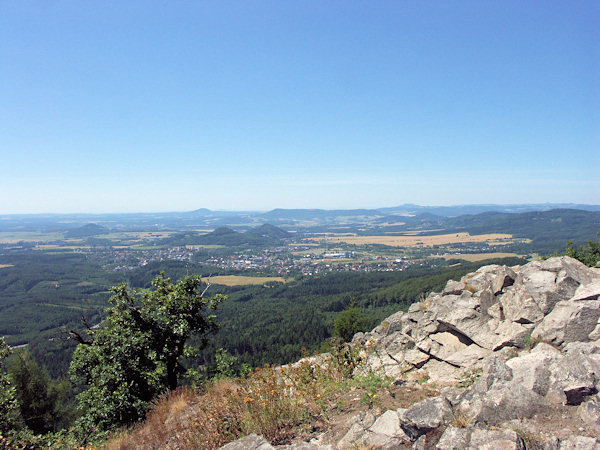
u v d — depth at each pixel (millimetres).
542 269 10266
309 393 9117
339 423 7684
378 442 6484
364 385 9430
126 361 17859
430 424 6164
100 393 16891
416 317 13641
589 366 6012
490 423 5855
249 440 6676
